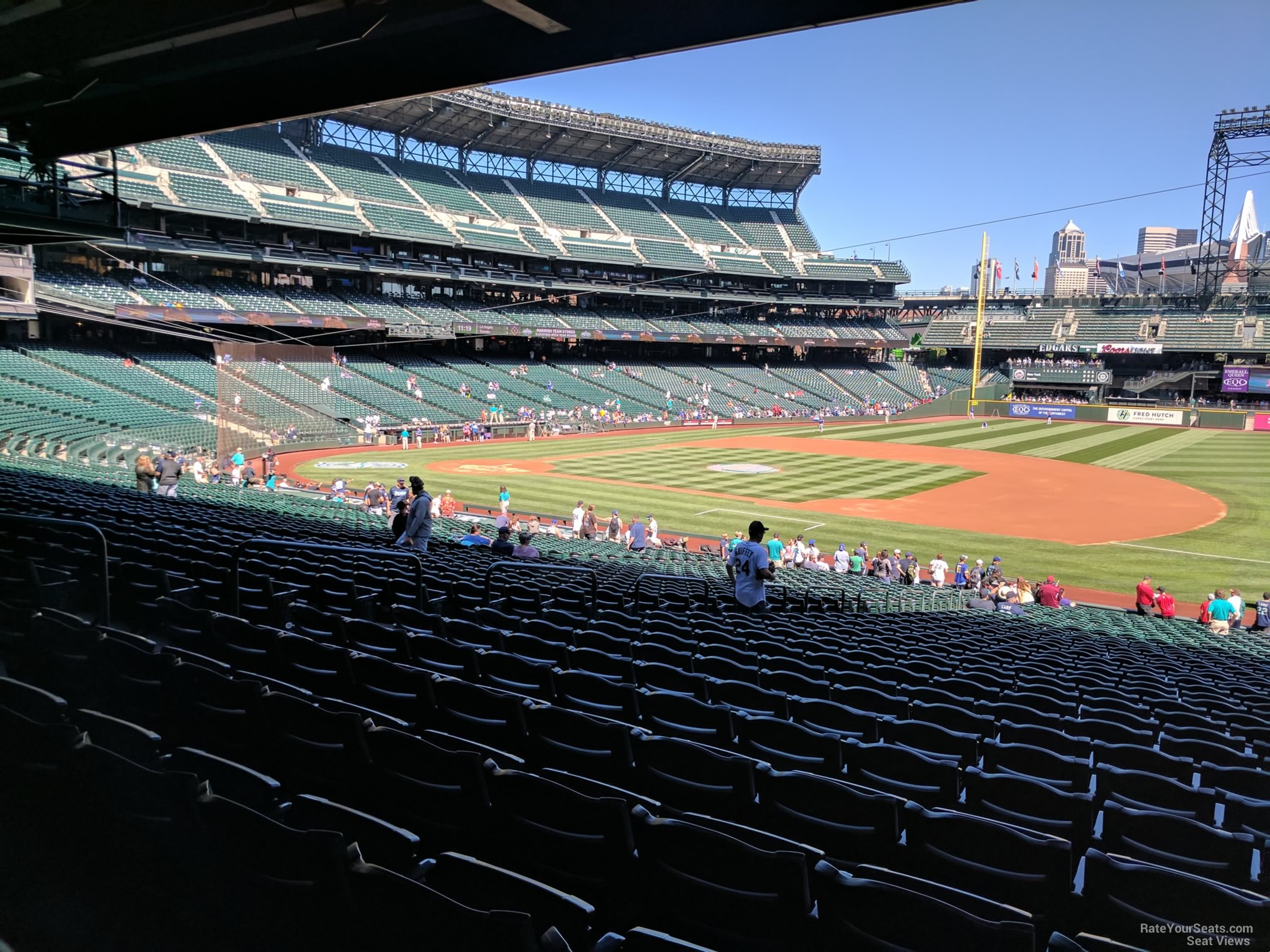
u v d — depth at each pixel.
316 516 23.73
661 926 3.55
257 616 8.23
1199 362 88.94
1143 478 46.66
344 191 66.88
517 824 3.88
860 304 94.88
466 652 6.80
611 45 8.43
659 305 88.06
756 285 92.31
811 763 5.43
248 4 8.32
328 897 2.88
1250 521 35.16
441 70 9.41
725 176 92.12
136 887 3.39
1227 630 19.86
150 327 48.66
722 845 3.27
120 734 3.94
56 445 31.06
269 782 3.65
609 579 16.44
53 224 13.25
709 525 33.88
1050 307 97.19
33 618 5.79
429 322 67.31
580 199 86.06
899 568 26.33
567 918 2.89
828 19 7.48
